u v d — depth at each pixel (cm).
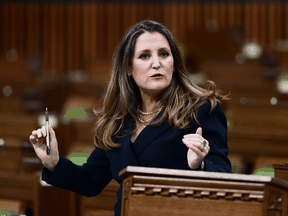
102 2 4006
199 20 3828
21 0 4056
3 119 1695
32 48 4059
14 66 2791
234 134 1484
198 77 2255
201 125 660
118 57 727
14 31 4062
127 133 696
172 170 477
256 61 2462
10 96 2259
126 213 484
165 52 684
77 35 4028
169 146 652
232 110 1520
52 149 677
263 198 464
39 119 1664
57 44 4044
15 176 1114
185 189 474
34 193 1021
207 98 685
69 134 1571
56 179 687
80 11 4028
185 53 2642
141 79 683
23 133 1675
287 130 1473
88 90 2477
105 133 696
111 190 974
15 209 1443
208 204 471
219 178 471
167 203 474
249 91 2114
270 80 2225
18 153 1171
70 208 996
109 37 4000
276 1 3766
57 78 2573
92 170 731
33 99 2255
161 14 3900
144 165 654
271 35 3769
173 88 692
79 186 711
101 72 2669
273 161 1667
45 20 4053
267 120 1491
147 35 688
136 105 717
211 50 2839
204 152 556
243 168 1655
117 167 675
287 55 2666
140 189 475
